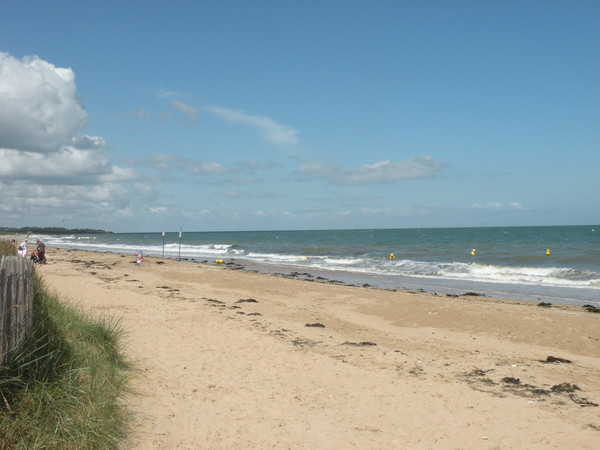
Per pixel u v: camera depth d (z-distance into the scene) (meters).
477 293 22.09
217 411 5.99
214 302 15.99
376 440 5.45
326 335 11.70
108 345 7.06
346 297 19.09
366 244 71.31
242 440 5.25
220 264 37.38
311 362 8.69
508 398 7.14
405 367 8.75
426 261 38.25
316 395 6.89
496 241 70.12
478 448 5.32
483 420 6.16
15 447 3.84
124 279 22.33
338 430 5.68
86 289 16.38
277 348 9.62
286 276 29.11
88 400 4.73
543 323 13.97
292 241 91.12
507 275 28.31
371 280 27.62
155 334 10.00
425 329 13.99
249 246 70.00
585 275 26.98
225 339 10.09
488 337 12.96
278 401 6.55
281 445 5.20
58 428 4.14
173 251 59.09
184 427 5.39
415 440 5.48
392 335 12.81
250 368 8.06
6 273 4.33
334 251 55.19
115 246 72.00
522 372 9.03
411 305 16.94
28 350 4.70
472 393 7.29
